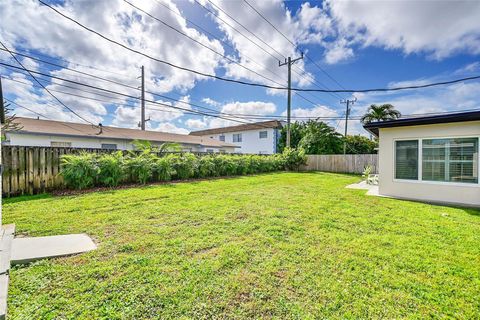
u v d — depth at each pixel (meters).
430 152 6.69
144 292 2.08
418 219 4.54
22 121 12.85
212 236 3.44
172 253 2.86
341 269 2.57
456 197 6.29
